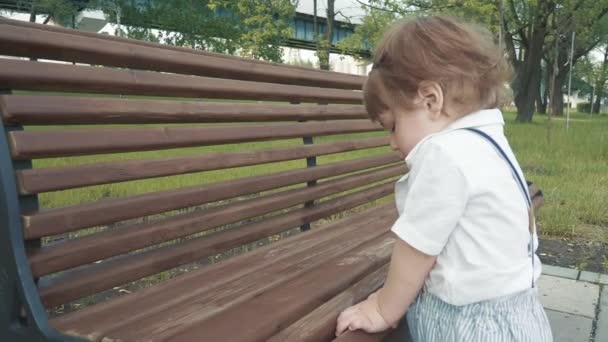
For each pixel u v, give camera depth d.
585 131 15.34
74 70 1.33
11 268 1.15
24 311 1.16
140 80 1.52
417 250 1.28
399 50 1.34
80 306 2.68
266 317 1.25
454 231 1.30
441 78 1.30
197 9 25.55
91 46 1.38
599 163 8.01
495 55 1.35
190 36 26.02
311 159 2.54
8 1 26.17
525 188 1.35
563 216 4.44
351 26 20.81
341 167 2.72
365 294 1.48
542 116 37.00
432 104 1.32
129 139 1.47
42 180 1.21
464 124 1.33
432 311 1.37
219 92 1.85
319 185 2.51
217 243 1.81
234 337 1.14
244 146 7.70
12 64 1.19
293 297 1.39
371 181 3.01
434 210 1.26
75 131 1.32
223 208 1.88
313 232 2.19
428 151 1.28
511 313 1.31
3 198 1.14
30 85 1.24
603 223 4.57
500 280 1.30
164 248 1.63
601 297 2.99
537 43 23.69
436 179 1.25
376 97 1.41
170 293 1.44
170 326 1.20
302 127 2.39
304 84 2.48
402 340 2.06
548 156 8.66
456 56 1.30
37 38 1.24
